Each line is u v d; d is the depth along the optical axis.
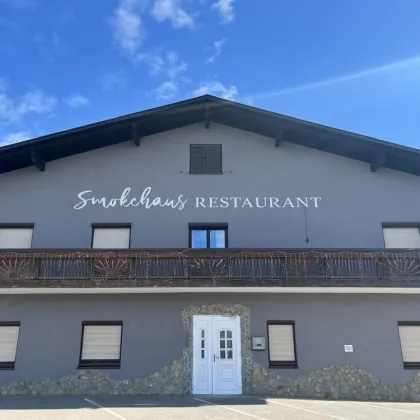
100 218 14.54
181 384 12.71
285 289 12.82
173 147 15.41
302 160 15.34
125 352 12.89
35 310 13.19
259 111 14.67
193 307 13.27
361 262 13.11
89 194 14.77
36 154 14.29
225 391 12.69
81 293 13.20
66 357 12.84
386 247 14.64
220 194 14.89
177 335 13.06
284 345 13.16
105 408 10.10
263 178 15.10
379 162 14.77
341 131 14.41
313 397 12.51
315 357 12.97
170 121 15.30
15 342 13.03
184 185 14.95
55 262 13.11
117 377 12.70
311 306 13.38
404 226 14.77
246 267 13.05
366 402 11.97
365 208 14.84
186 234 14.43
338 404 11.28
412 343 13.24
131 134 15.06
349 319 13.27
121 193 14.81
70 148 14.95
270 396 12.39
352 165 15.33
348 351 13.02
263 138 15.63
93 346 13.06
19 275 12.83
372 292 13.29
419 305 13.42
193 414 9.41
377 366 12.92
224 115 15.30
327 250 13.11
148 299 13.33
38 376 12.65
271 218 14.66
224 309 13.28
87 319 13.16
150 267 13.00
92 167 15.07
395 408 10.93
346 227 14.64
